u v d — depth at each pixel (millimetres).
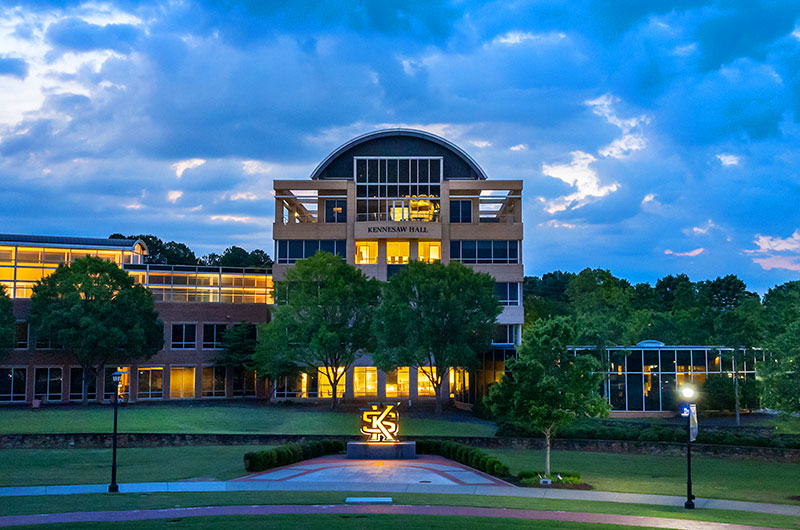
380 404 44188
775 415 68562
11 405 72500
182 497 29844
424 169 86438
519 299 82062
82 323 68188
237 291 87625
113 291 72688
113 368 77312
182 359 79938
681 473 42094
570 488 35125
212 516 25078
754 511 30547
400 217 85250
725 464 45938
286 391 79750
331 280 69750
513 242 82938
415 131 86375
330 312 70438
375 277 78438
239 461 42031
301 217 96750
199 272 86562
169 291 85312
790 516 29500
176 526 23016
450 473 37688
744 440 48812
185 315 80562
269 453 38781
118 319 71250
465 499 30438
